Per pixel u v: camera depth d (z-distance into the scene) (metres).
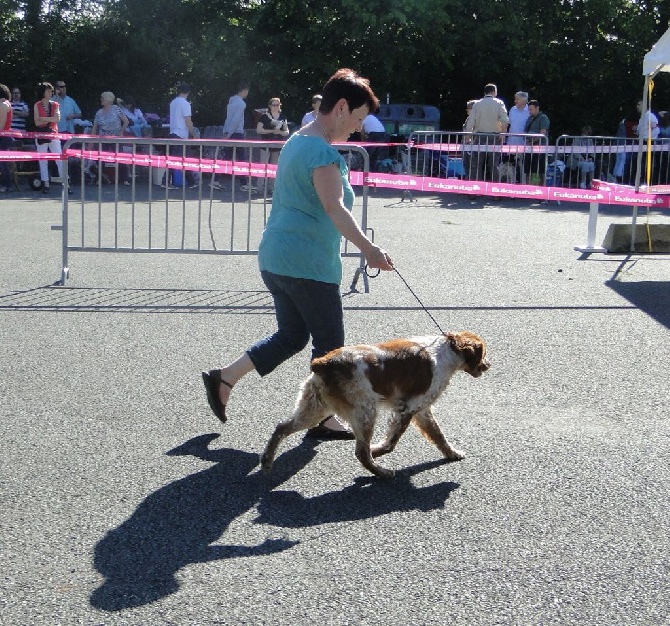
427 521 3.82
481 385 5.64
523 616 3.07
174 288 8.45
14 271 9.16
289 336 4.74
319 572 3.36
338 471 4.37
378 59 24.33
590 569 3.40
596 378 5.80
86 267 9.46
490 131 16.50
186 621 3.02
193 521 3.79
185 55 24.91
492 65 24.80
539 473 4.33
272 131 18.00
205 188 18.95
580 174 17.05
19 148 18.00
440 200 17.31
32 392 5.38
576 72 25.11
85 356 6.14
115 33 25.00
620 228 10.62
